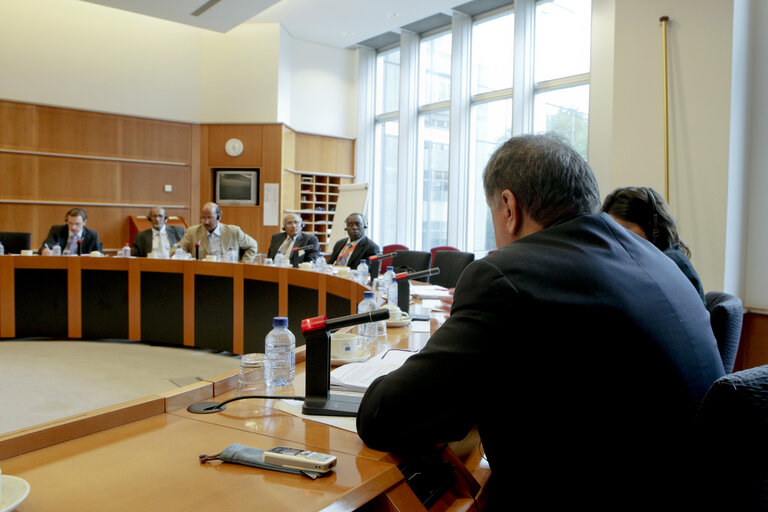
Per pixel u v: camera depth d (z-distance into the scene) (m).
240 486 0.80
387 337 1.96
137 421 1.08
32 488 0.78
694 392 0.86
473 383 0.84
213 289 4.34
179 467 0.86
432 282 4.43
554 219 0.96
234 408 1.17
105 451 0.92
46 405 3.11
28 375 3.70
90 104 7.50
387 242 8.91
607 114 5.52
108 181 7.70
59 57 7.29
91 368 3.91
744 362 3.55
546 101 6.54
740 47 3.38
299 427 1.06
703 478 0.70
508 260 0.88
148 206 7.98
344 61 8.94
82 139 7.52
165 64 7.97
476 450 1.26
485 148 7.37
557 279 0.84
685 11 3.49
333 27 7.99
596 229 0.93
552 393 0.83
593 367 0.82
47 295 4.72
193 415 1.12
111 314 4.67
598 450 0.83
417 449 0.96
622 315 0.83
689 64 3.49
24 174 7.18
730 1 3.31
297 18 7.73
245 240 5.58
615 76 3.83
